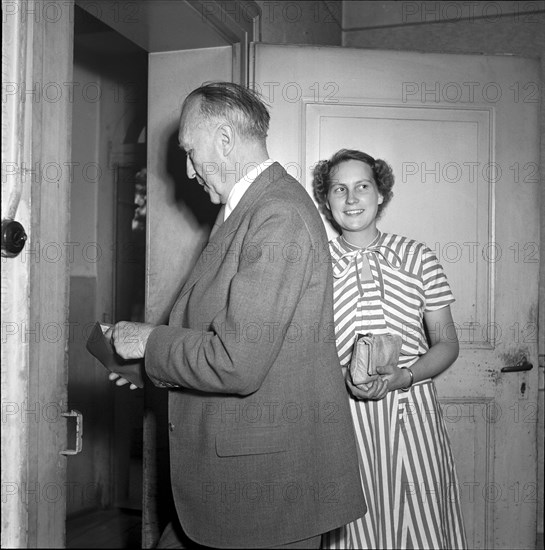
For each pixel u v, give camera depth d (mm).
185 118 1621
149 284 2734
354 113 2566
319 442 1535
